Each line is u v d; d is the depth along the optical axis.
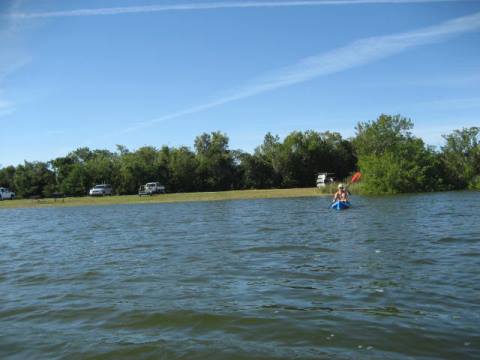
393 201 39.59
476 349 6.70
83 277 12.65
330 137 100.75
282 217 29.05
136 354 7.00
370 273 11.68
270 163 94.44
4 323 8.78
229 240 19.12
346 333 7.50
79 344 7.50
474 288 9.88
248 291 10.39
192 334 7.75
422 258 13.39
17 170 91.75
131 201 55.84
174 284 11.31
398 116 62.25
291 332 7.64
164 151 93.38
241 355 6.80
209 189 89.94
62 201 59.31
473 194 46.25
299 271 12.30
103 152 110.38
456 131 58.16
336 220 25.70
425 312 8.39
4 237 24.25
